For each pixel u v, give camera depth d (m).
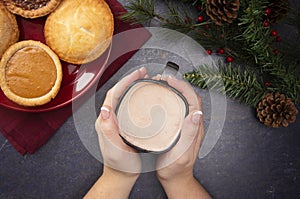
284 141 0.72
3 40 0.64
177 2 0.69
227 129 0.71
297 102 0.67
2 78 0.63
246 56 0.65
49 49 0.65
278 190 0.72
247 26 0.61
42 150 0.69
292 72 0.63
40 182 0.70
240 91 0.68
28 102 0.64
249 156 0.72
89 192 0.67
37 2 0.64
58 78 0.65
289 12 0.65
